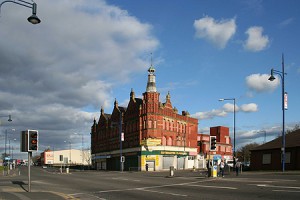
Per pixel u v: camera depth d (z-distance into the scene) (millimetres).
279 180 24844
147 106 75875
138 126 77625
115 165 89062
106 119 98250
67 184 29688
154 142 74688
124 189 23562
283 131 38156
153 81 77750
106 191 22516
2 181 33938
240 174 37312
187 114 86688
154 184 27031
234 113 49344
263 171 42875
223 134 112562
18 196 17719
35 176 48656
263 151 48125
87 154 160625
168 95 80625
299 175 30797
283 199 15234
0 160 113875
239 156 115750
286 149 44219
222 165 36188
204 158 92812
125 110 86000
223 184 23844
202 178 32438
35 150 20109
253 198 15945
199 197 17281
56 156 168500
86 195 20328
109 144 93688
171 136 79438
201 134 99750
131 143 80375
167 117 78875
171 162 78438
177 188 22719
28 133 19719
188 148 84312
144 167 74438
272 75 38312
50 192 20312
